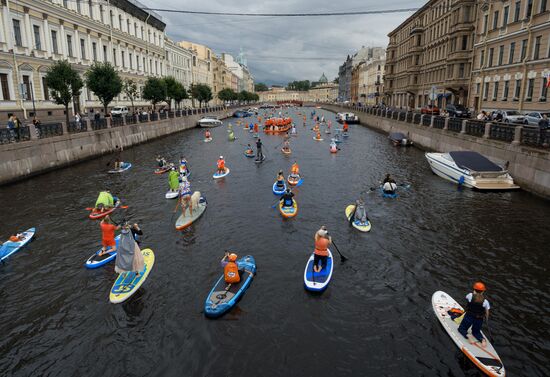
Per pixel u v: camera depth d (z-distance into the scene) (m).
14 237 16.44
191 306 12.04
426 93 71.06
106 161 35.16
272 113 120.69
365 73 132.25
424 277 13.71
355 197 23.62
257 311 11.76
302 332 10.85
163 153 41.03
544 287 12.91
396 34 93.06
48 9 42.69
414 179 28.44
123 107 56.94
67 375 9.44
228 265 12.63
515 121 32.28
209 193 24.62
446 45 59.28
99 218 19.70
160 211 20.81
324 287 12.76
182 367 9.62
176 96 67.62
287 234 17.58
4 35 36.47
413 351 10.08
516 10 38.41
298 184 26.91
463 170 25.75
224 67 152.62
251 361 9.77
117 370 9.58
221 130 68.44
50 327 11.17
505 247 15.95
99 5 55.16
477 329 9.88
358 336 10.70
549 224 18.23
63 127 31.66
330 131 64.88
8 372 9.52
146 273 13.77
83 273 14.10
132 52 66.25
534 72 35.50
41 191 24.33
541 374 9.24
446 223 18.78
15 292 12.95
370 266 14.55
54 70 32.75
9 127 26.55
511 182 24.20
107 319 11.49
